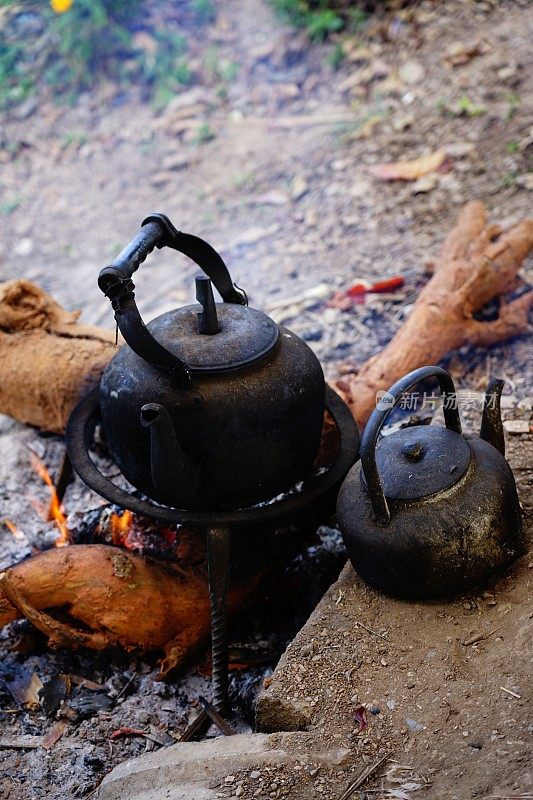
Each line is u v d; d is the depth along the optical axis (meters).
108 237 2.45
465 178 2.21
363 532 1.37
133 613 1.44
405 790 1.23
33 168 2.75
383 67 2.65
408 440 1.41
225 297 1.49
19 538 1.68
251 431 1.38
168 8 3.01
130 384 1.39
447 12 2.69
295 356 1.42
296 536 1.51
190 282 2.20
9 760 1.41
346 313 1.98
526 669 1.30
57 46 3.00
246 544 1.47
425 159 2.30
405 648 1.36
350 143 2.48
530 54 2.46
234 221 2.37
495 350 1.83
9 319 1.75
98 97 2.91
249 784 1.25
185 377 1.36
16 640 1.52
